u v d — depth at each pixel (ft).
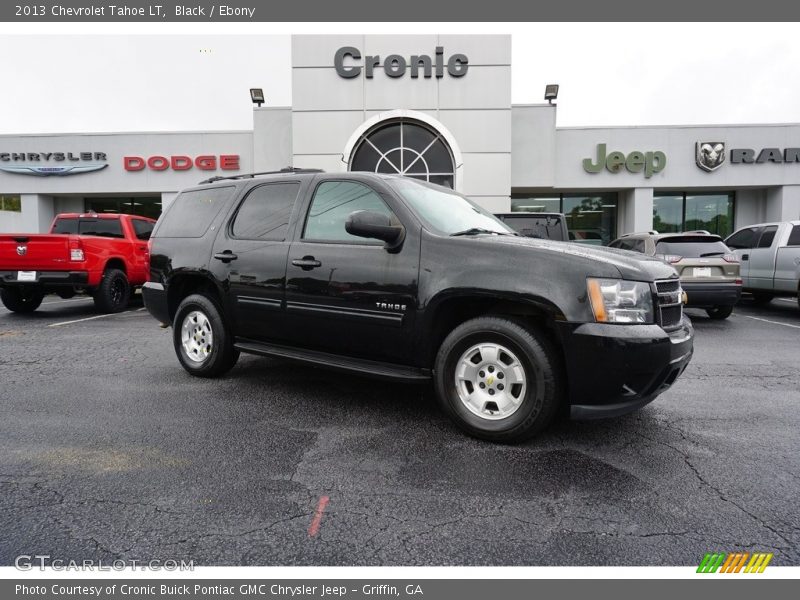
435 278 11.14
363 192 12.73
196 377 16.08
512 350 10.40
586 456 10.12
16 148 57.93
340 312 12.43
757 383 15.90
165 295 16.43
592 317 9.81
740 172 55.01
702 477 9.25
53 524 7.66
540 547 7.18
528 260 10.43
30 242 28.84
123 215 34.63
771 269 33.14
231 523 7.71
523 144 53.72
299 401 13.62
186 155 57.52
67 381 15.66
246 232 14.65
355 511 8.05
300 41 47.09
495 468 9.57
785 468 9.64
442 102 47.11
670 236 29.25
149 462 9.80
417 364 11.71
